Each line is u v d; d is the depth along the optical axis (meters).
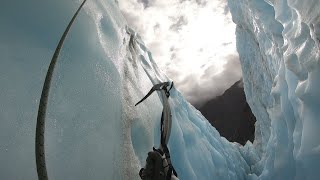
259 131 18.30
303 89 5.72
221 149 11.71
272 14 9.02
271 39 9.70
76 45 3.52
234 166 12.24
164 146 3.37
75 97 3.15
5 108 2.49
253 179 12.67
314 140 5.24
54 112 2.82
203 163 7.81
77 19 3.75
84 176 2.83
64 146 2.75
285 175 7.48
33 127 2.58
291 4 6.05
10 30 2.92
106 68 3.96
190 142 7.57
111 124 3.58
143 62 6.38
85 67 3.49
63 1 3.70
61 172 2.61
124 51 5.20
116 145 3.58
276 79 9.18
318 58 5.28
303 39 5.96
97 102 3.46
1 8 2.99
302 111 5.79
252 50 15.61
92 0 4.48
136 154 4.20
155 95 5.91
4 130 2.40
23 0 3.22
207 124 13.34
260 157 17.03
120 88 4.20
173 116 6.59
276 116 8.44
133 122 4.37
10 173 2.28
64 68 3.19
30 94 2.71
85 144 2.99
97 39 4.04
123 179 3.57
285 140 7.93
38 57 2.98
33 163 2.44
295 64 6.14
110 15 5.09
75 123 2.99
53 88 2.93
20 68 2.77
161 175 3.06
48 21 3.32
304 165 5.49
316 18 5.07
